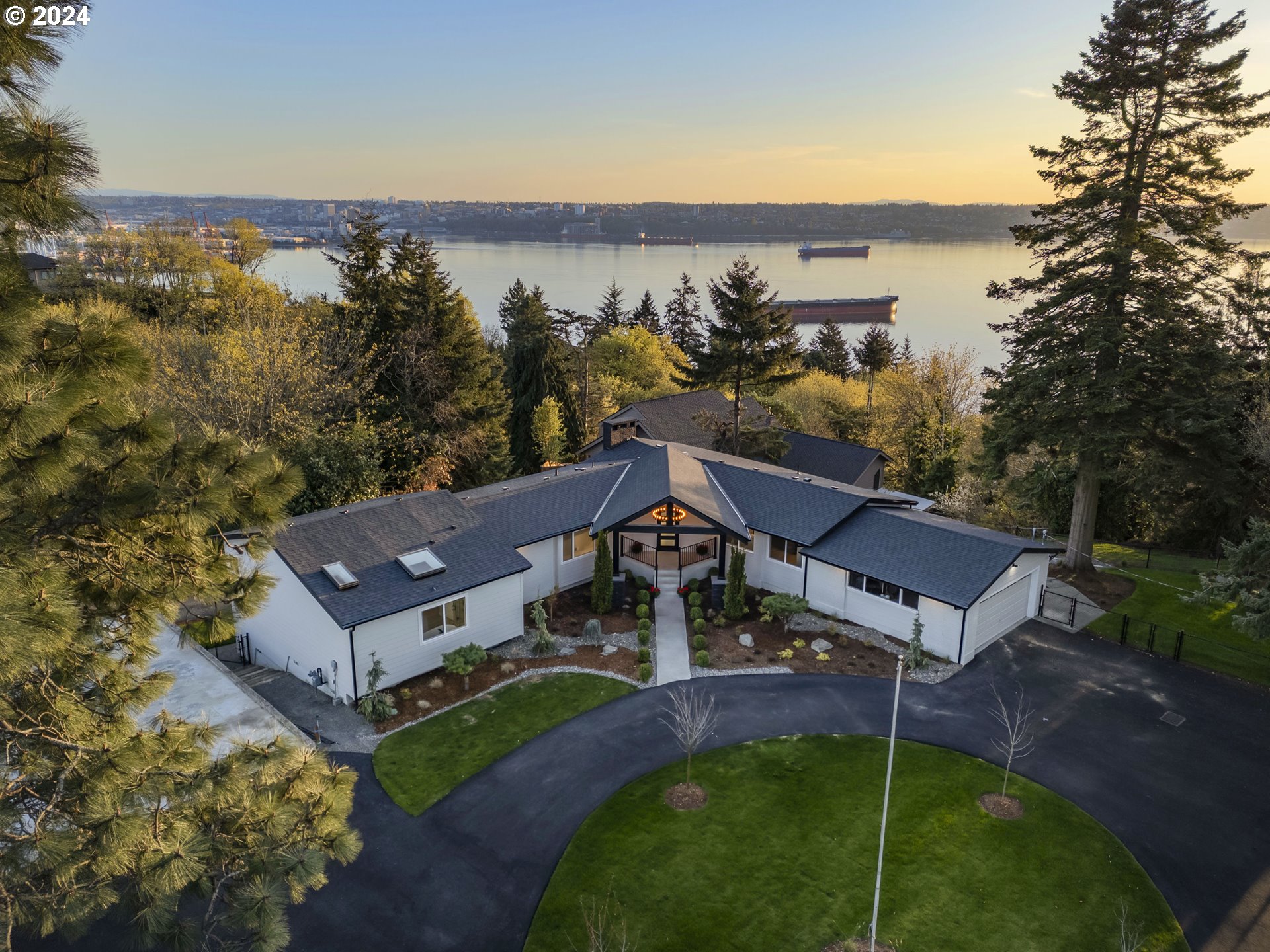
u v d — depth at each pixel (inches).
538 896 639.8
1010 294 1266.0
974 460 1539.1
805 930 607.5
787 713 901.2
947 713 898.1
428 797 756.6
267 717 872.9
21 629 301.1
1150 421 1147.3
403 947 588.7
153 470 405.1
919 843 699.4
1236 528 1382.9
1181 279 1128.2
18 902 365.4
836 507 1213.7
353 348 1648.6
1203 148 1095.6
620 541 1270.9
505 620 1066.7
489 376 1904.5
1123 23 1088.8
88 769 390.9
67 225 354.6
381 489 1533.0
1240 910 624.1
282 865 416.5
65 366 347.9
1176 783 776.3
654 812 738.2
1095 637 1075.3
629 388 2994.6
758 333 1876.2
